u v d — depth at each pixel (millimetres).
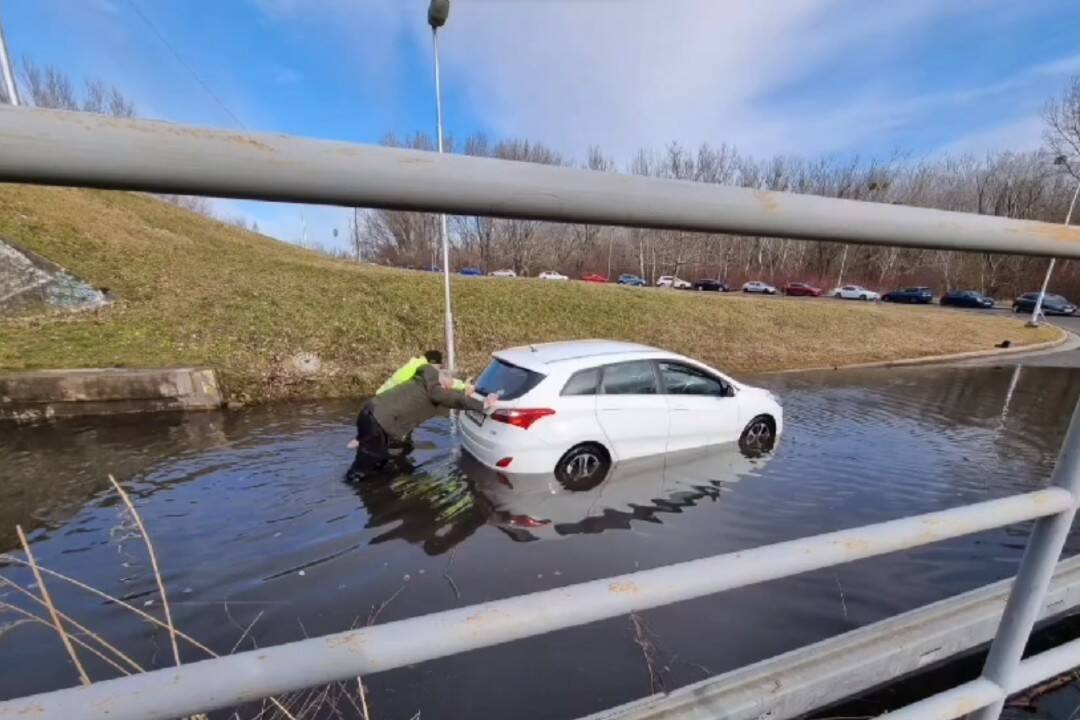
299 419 7328
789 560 768
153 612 3047
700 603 3012
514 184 555
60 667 2643
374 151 505
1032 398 9430
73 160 415
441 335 12250
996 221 779
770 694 1522
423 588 3277
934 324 19875
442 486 4758
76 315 10734
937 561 3492
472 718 2277
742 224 655
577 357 5121
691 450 5559
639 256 50000
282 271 16484
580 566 3518
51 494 4699
